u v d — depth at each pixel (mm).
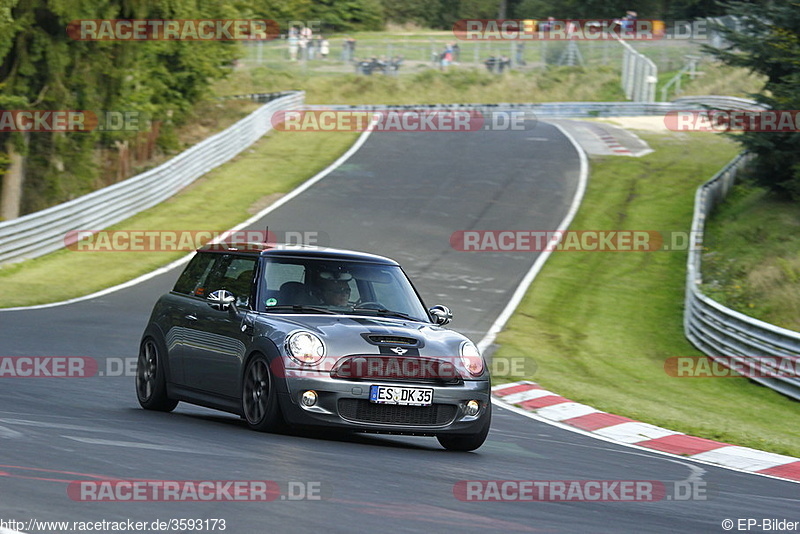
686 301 76688
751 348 59969
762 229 97000
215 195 113875
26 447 23703
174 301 35531
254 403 30547
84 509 18031
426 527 18922
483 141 149500
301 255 33719
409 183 121750
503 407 44812
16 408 31375
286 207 108500
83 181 112812
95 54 104812
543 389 50406
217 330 32594
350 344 29828
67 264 84188
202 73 147250
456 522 19609
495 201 114750
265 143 145000
